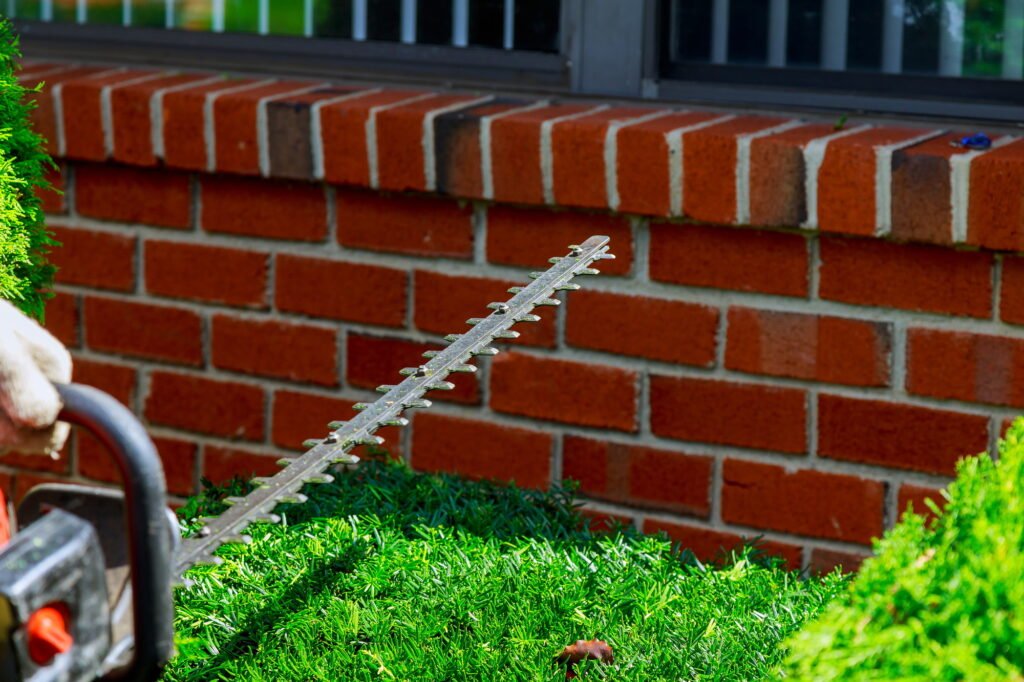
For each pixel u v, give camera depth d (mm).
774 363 4047
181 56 5074
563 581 3180
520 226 4270
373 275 4469
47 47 5273
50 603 1737
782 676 2580
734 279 4051
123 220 4770
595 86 4566
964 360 3846
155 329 4797
